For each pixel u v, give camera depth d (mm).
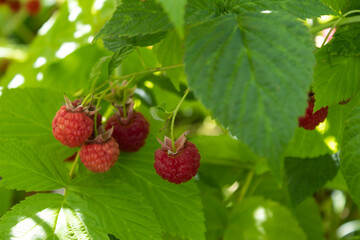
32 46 549
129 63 461
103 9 510
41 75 498
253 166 453
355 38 314
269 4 283
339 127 361
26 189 325
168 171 314
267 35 255
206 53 253
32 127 362
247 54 251
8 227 310
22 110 364
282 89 244
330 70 316
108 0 512
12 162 331
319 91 315
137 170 348
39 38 546
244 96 244
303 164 394
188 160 313
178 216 335
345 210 478
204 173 454
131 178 345
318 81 315
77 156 356
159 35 317
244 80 246
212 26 260
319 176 391
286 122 239
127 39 319
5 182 324
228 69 249
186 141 319
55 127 314
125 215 321
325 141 370
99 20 508
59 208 320
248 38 255
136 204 326
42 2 777
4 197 460
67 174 344
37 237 308
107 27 278
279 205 412
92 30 508
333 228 465
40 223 312
